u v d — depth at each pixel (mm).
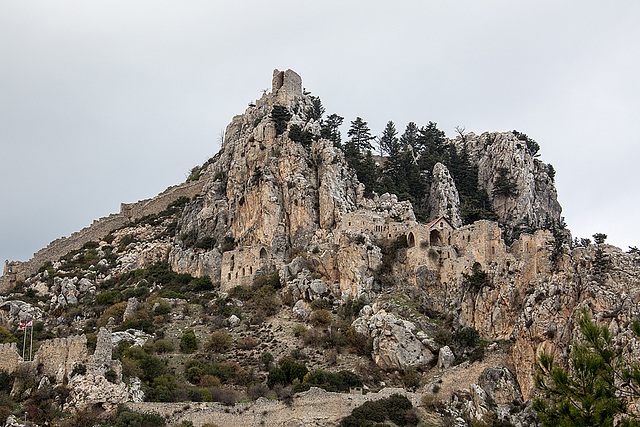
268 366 124375
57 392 92125
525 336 116562
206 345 134625
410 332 127312
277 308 154375
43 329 149500
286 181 185250
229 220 193000
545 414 46531
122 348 120000
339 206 176250
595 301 110812
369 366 124312
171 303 162750
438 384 115938
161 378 108438
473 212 185750
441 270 148625
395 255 154500
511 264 133875
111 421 90688
